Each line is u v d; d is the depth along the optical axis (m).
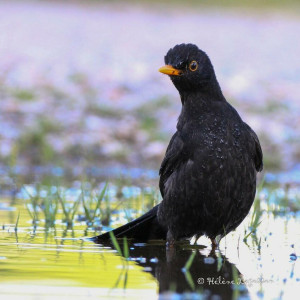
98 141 16.70
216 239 8.28
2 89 20.53
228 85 23.22
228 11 54.56
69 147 16.36
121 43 36.50
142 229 8.41
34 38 35.81
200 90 8.00
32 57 28.20
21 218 9.35
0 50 29.58
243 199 7.94
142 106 19.84
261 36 42.75
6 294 5.31
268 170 15.44
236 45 38.16
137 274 6.20
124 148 16.45
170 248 7.76
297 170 15.51
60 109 19.14
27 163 15.48
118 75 24.12
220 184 7.73
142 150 16.77
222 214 7.85
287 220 9.55
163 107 20.36
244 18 51.44
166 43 37.47
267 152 16.48
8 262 6.51
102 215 9.37
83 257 6.89
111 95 20.70
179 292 5.66
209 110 7.93
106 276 6.05
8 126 17.41
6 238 7.91
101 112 19.36
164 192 8.08
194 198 7.79
